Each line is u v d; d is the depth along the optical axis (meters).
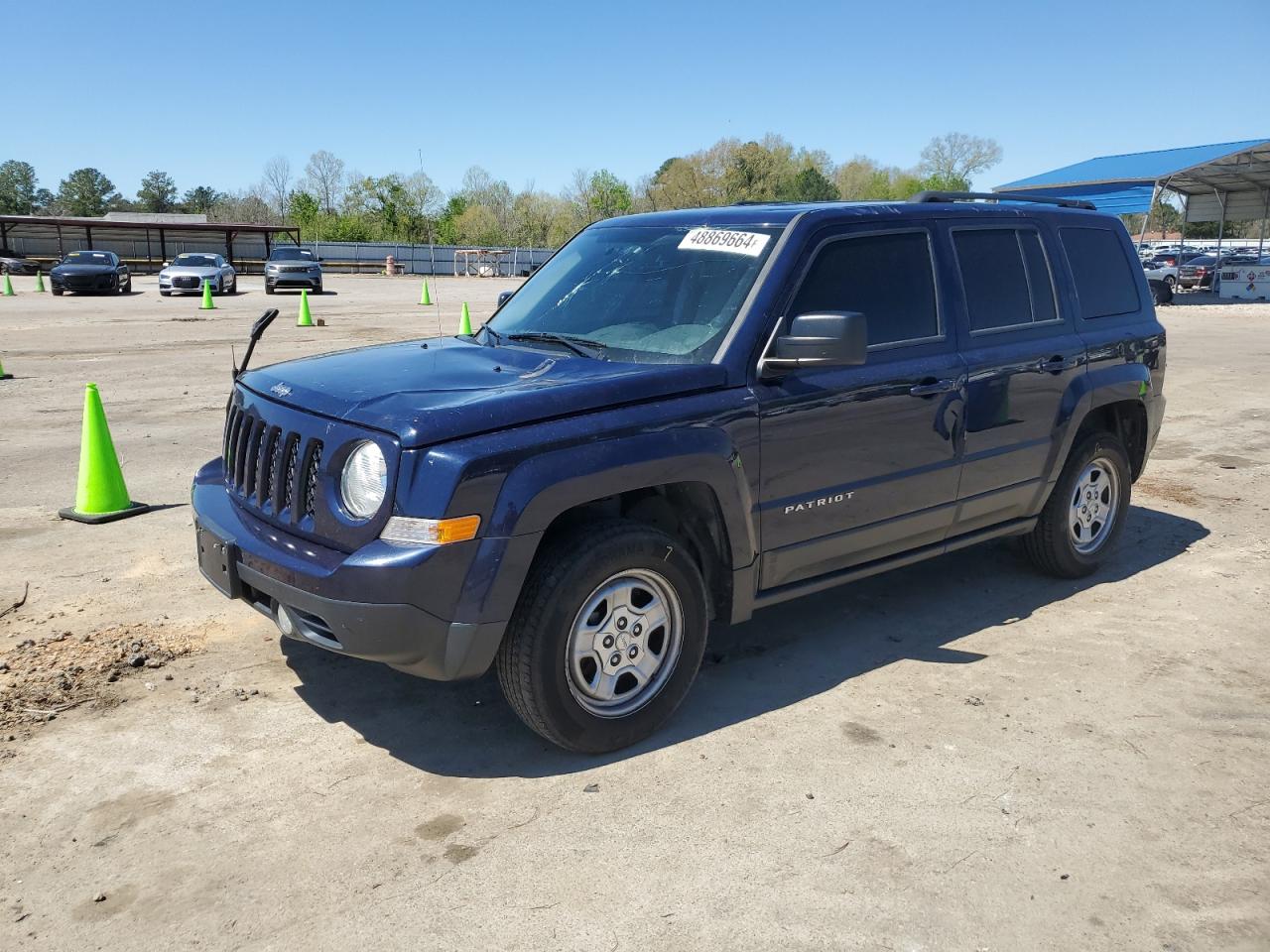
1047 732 3.82
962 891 2.88
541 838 3.12
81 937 2.67
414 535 3.16
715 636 4.77
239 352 16.03
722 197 81.56
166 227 57.06
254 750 3.65
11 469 7.95
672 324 4.04
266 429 3.68
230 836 3.12
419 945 2.65
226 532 3.68
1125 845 3.10
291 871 2.96
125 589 5.25
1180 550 6.12
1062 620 4.98
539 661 3.37
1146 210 29.95
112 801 3.31
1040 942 2.67
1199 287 36.28
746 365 3.82
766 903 2.82
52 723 3.82
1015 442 4.84
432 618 3.20
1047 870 2.98
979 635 4.78
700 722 3.89
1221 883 2.93
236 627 4.77
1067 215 5.34
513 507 3.22
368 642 3.20
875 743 3.73
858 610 5.10
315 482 3.41
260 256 66.25
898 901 2.83
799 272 4.04
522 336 4.32
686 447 3.56
